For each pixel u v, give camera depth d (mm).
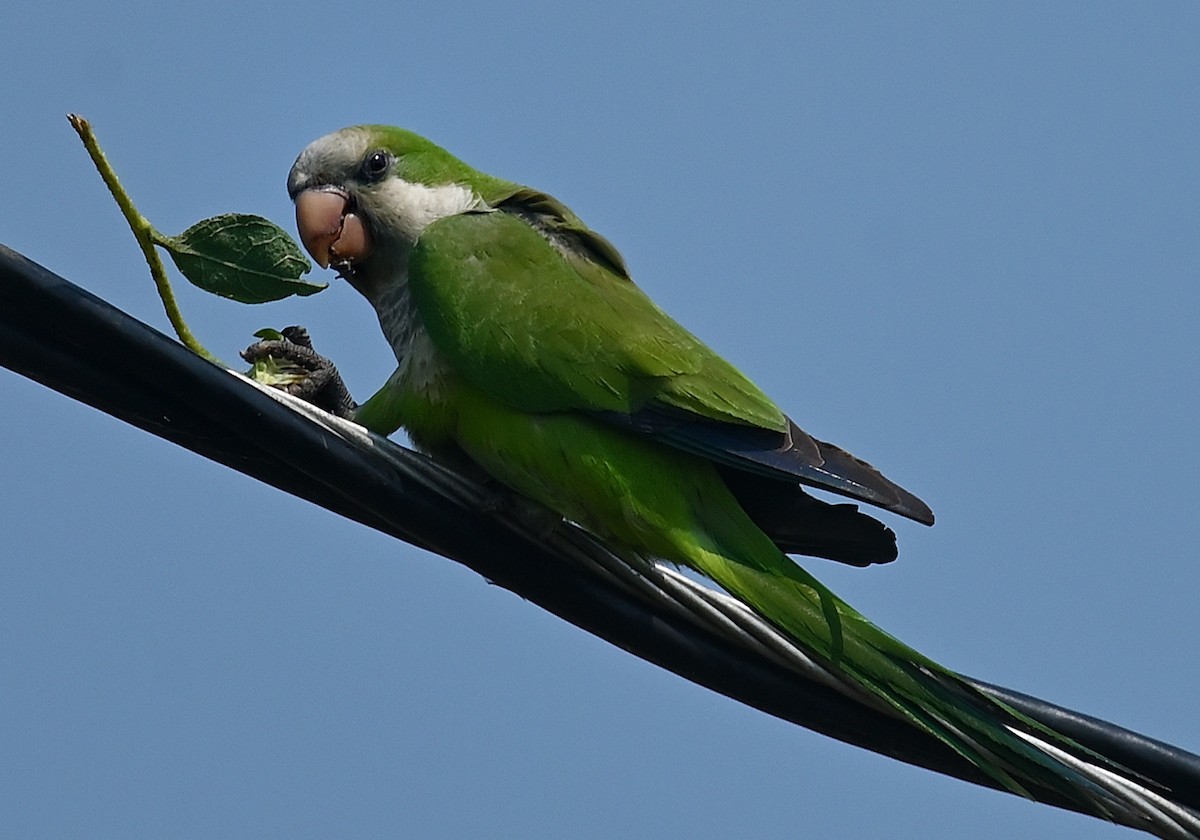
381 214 8984
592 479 7578
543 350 7688
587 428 7652
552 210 8516
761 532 7449
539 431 7695
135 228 6289
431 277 8078
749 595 7176
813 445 7375
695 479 7613
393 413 8164
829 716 6969
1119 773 6613
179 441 6391
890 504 7000
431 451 8211
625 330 7691
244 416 6227
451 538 6848
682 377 7535
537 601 7039
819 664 6875
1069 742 6418
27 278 5793
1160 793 6590
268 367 7980
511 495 8031
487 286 7941
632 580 6867
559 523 8016
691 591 6836
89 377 6090
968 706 6633
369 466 6590
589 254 8336
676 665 7004
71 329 5914
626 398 7562
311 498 6777
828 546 7918
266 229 6289
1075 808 6633
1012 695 6781
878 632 6859
